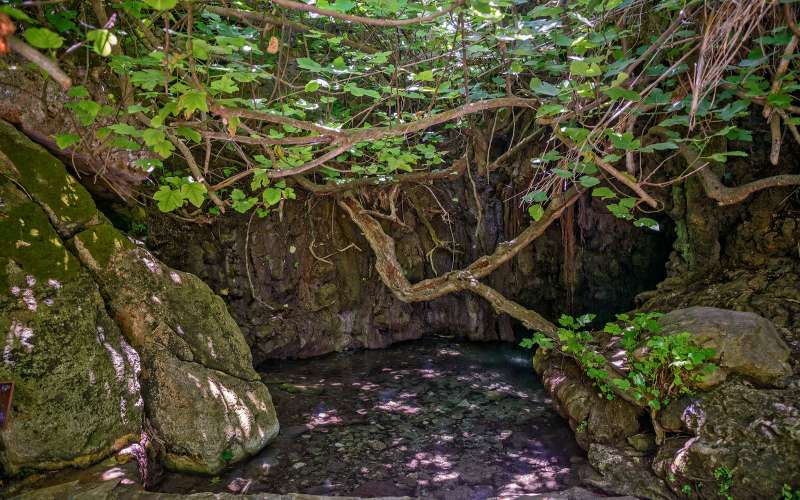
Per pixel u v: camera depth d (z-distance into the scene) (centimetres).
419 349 694
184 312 414
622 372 417
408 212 705
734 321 382
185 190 303
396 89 408
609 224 634
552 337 504
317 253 671
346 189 611
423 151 562
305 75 576
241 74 301
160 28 384
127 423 354
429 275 720
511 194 676
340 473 395
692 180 514
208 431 384
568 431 459
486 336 721
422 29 487
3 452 308
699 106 340
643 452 384
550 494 342
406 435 457
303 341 661
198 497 312
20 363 315
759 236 480
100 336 354
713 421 347
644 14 457
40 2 181
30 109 367
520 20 371
